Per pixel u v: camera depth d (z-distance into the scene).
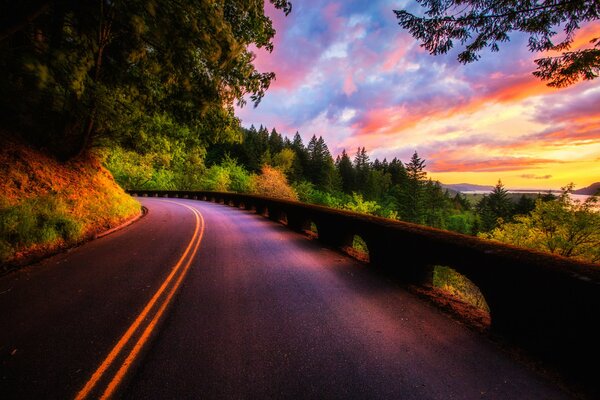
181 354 3.04
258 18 9.65
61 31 7.28
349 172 122.38
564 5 3.70
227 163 63.75
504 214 79.12
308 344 3.28
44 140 10.87
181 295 4.64
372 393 2.53
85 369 2.77
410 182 70.88
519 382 2.71
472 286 16.05
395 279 5.67
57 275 5.49
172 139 15.81
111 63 9.60
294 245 8.83
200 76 9.23
